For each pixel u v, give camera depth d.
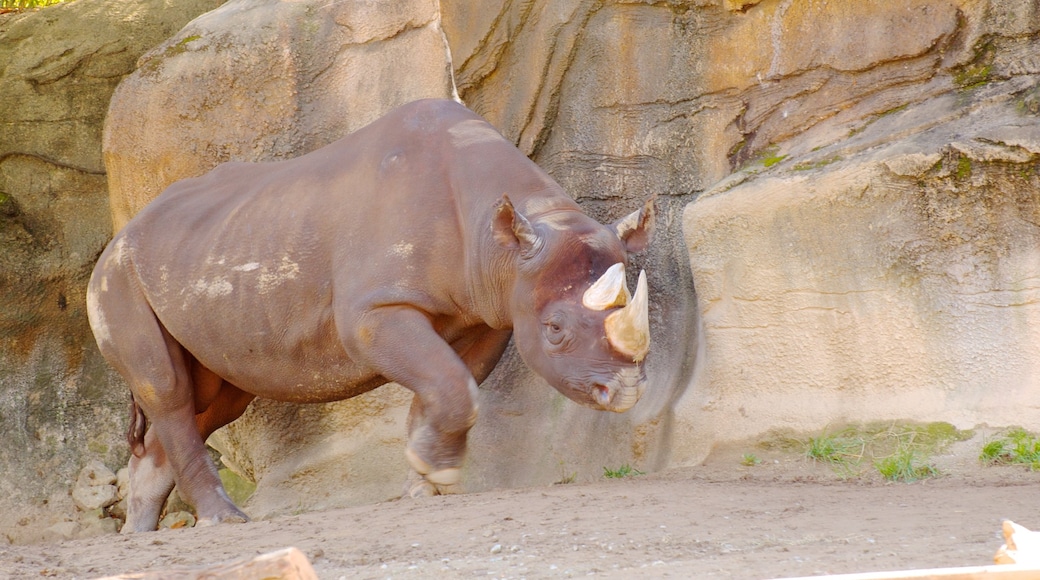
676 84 17.14
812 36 16.00
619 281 12.08
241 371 15.47
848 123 15.59
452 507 11.96
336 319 14.34
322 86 17.84
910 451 12.97
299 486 17.77
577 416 16.73
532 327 12.84
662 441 15.70
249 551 10.35
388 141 14.64
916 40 15.23
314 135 17.81
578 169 17.84
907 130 14.60
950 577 6.23
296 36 17.81
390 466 17.38
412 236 13.91
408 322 13.70
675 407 15.42
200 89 17.88
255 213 15.22
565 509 11.16
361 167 14.68
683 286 16.75
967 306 13.66
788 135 16.12
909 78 15.31
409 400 17.55
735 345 14.95
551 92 17.97
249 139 17.78
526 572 8.24
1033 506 10.23
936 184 13.77
